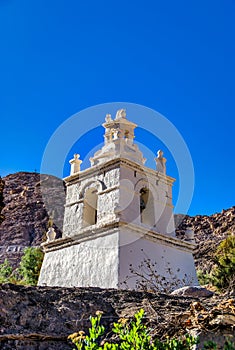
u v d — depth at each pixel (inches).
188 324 253.9
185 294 425.4
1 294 316.8
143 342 179.0
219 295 421.1
